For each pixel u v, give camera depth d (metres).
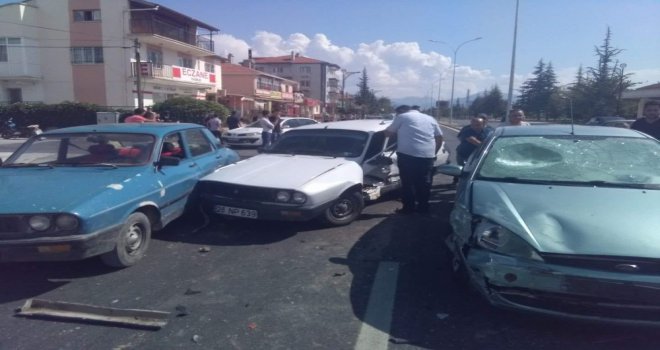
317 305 3.77
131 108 29.11
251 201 5.58
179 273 4.46
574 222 3.33
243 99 50.94
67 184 4.45
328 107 89.25
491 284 3.33
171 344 3.17
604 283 3.01
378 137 7.29
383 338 3.26
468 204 3.87
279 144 7.43
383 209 7.16
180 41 35.12
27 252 3.86
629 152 4.45
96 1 31.41
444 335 3.30
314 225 6.18
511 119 7.76
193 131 6.61
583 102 38.53
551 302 3.18
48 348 3.12
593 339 3.24
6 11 30.58
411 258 4.89
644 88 34.59
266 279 4.31
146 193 4.82
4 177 4.69
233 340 3.22
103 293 4.01
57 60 31.91
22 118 27.70
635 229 3.21
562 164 4.36
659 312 3.03
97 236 4.07
